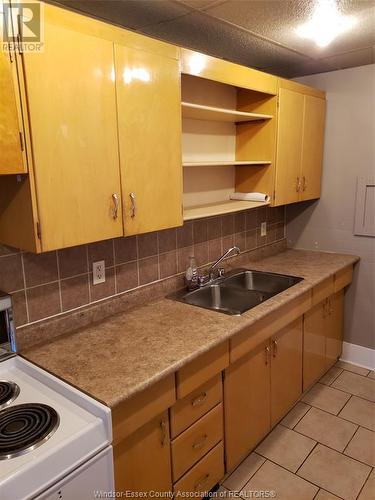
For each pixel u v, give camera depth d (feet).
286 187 9.06
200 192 8.43
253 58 8.50
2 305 5.05
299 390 8.64
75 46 4.50
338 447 7.54
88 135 4.77
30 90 4.14
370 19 6.25
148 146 5.57
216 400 6.06
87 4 5.64
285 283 8.58
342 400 9.04
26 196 4.42
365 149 9.64
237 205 8.30
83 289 6.24
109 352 5.28
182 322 6.25
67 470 3.78
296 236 11.24
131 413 4.53
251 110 8.70
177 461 5.48
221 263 9.09
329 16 6.10
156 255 7.47
